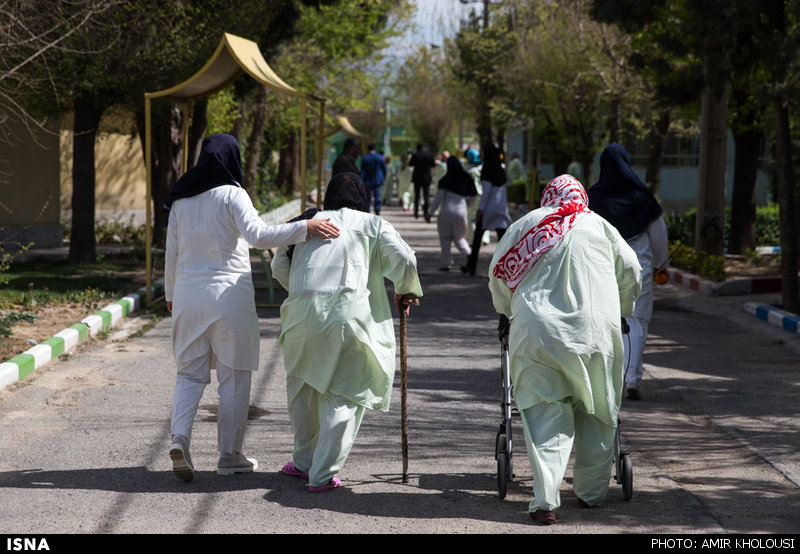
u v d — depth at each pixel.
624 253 6.66
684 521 6.29
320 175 20.38
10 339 11.92
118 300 15.38
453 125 80.75
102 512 6.38
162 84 18.22
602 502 6.72
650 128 31.05
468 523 6.23
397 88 74.44
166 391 10.01
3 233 22.23
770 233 25.33
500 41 41.25
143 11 17.16
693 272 20.17
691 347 12.98
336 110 42.91
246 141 35.16
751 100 20.98
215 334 7.09
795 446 8.27
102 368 11.10
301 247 7.04
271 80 15.02
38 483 7.00
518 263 6.52
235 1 18.47
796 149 23.28
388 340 7.05
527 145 59.59
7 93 15.71
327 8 30.66
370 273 7.02
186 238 7.13
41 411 9.12
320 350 6.82
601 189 10.04
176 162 23.48
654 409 9.65
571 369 6.22
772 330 13.98
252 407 9.51
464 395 10.12
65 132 26.86
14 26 14.34
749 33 15.07
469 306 16.56
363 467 7.55
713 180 21.16
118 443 8.09
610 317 6.38
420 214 42.12
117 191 29.34
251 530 6.05
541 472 6.15
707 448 8.26
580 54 31.53
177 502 6.61
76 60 16.95
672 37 16.64
